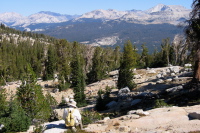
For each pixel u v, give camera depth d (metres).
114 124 11.04
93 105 30.91
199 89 19.56
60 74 58.53
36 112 15.53
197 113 10.55
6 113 12.27
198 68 21.95
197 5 20.88
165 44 72.06
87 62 70.31
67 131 9.77
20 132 11.45
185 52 23.14
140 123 10.70
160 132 9.09
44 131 10.17
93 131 10.25
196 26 20.17
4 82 82.50
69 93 50.12
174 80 31.77
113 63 88.56
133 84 34.84
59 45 64.81
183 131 9.10
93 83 58.94
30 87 16.05
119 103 26.89
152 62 78.00
